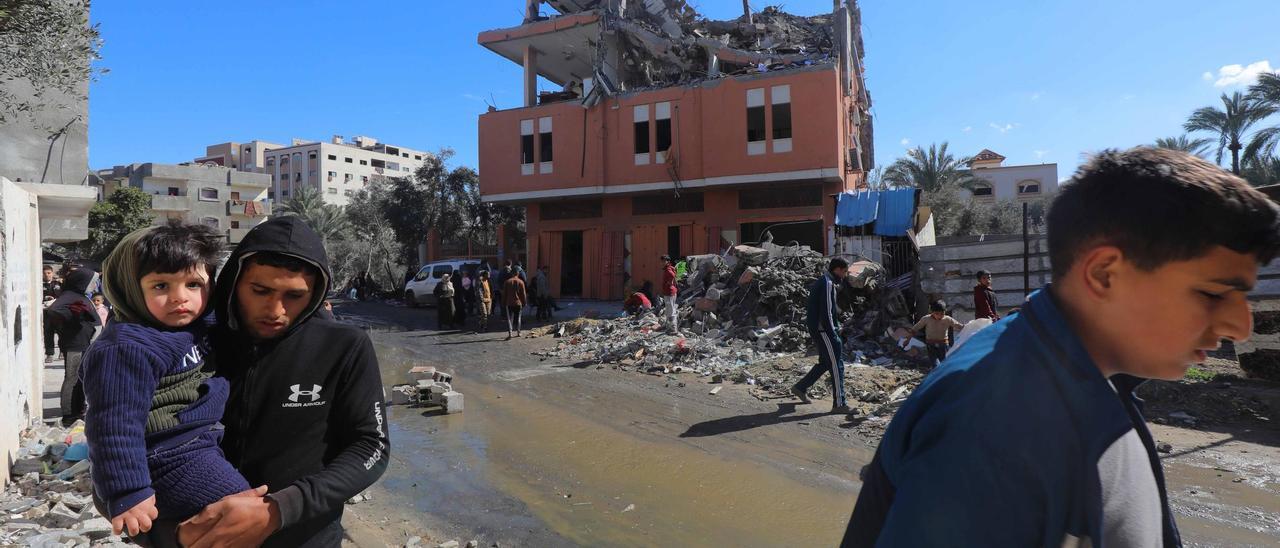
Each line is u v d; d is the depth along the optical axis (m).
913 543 0.87
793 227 22.55
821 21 26.58
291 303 1.71
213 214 55.97
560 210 25.97
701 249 23.45
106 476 1.47
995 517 0.85
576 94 26.50
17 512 4.13
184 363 1.62
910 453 0.95
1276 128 25.11
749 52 23.23
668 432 6.72
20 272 5.80
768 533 4.27
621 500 4.89
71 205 8.92
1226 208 0.81
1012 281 10.67
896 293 11.62
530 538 4.25
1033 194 58.25
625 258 24.66
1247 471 5.18
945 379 0.95
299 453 1.69
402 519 4.59
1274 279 7.22
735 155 22.19
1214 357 8.59
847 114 24.70
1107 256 0.89
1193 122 28.59
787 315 11.78
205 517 1.50
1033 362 0.90
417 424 7.38
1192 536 4.08
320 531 1.70
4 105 9.49
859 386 8.14
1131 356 0.95
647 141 23.69
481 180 26.06
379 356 13.13
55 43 6.90
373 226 45.41
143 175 53.81
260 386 1.69
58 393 8.66
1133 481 0.93
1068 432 0.87
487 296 17.11
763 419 7.09
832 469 5.46
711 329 12.39
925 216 17.92
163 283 1.62
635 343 11.59
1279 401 6.57
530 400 8.52
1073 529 0.87
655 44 24.27
